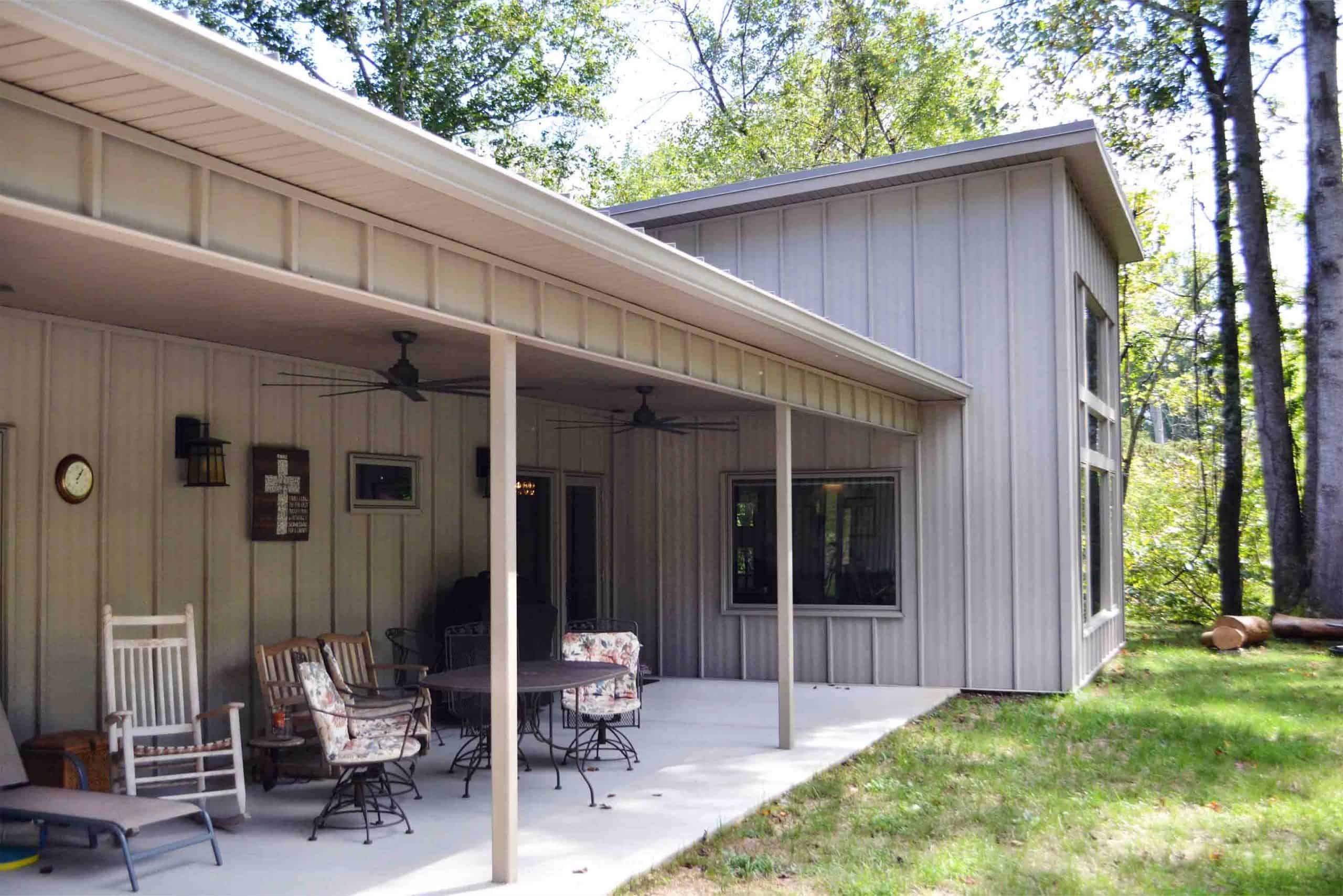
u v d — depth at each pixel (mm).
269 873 4844
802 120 24141
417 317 4492
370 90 18828
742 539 11320
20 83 2734
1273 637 14133
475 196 3787
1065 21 19016
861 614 10719
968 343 10461
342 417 7992
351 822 5703
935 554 10477
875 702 9570
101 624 6137
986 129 22234
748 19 24781
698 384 6586
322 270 3805
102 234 3021
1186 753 7367
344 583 7969
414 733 6070
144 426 6449
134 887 4570
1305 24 14922
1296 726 8273
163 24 2551
